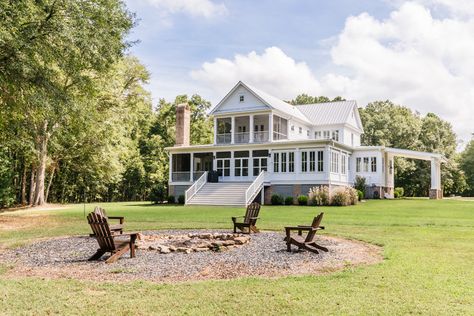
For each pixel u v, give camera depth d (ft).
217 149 114.32
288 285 20.08
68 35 50.55
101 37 56.49
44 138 109.29
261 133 116.57
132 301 17.54
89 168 133.18
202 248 31.35
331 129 136.87
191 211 75.25
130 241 28.78
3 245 35.53
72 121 68.59
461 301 17.43
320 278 21.71
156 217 61.93
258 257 28.40
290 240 30.76
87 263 26.84
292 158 104.47
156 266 25.41
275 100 128.98
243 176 111.34
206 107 195.72
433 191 118.93
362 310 16.22
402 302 17.28
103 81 99.50
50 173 134.82
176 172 119.34
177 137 126.82
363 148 121.90
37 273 23.94
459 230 43.65
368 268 24.23
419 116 218.59
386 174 128.88
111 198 170.81
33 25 50.19
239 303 17.16
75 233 44.88
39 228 50.65
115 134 121.49
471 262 26.05
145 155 179.32
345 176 114.62
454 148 203.51
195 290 19.19
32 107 57.31
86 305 17.02
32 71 52.29
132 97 128.67
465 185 206.18
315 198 92.38
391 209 75.87
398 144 191.52
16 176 127.95
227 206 92.38
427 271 23.35
